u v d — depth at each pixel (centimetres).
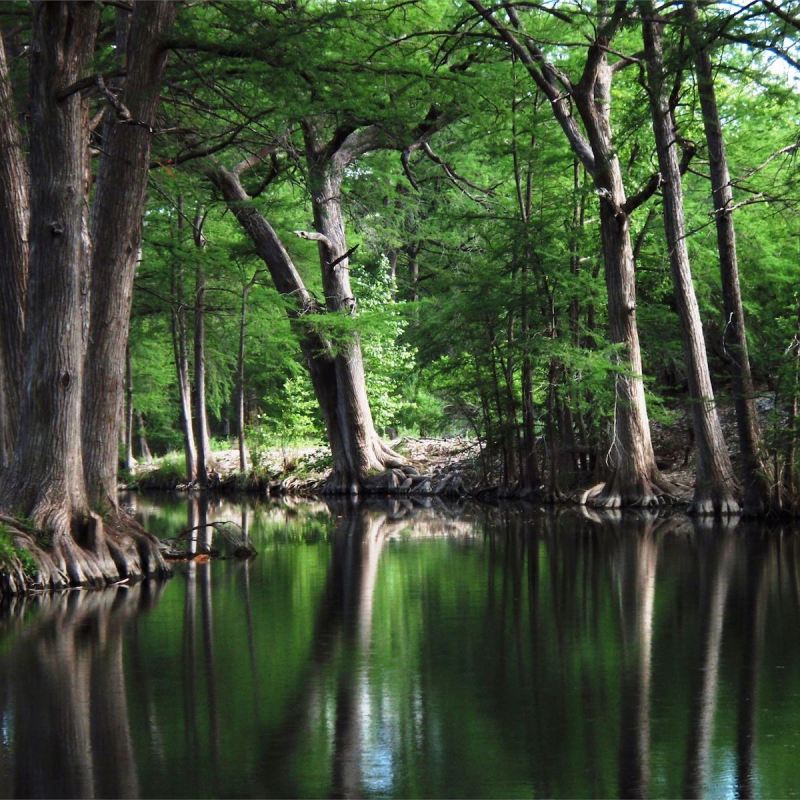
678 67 1709
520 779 588
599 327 3052
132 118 1395
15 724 709
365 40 1605
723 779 584
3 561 1291
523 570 1451
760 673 839
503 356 2914
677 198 2339
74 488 1404
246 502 3094
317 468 3656
